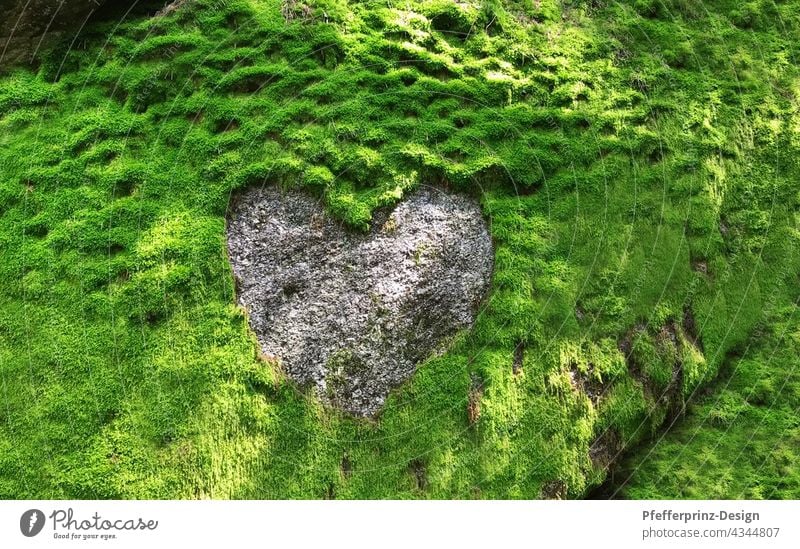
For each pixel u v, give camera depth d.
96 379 3.28
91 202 3.60
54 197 3.61
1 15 3.84
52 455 3.18
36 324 3.36
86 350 3.31
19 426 3.21
